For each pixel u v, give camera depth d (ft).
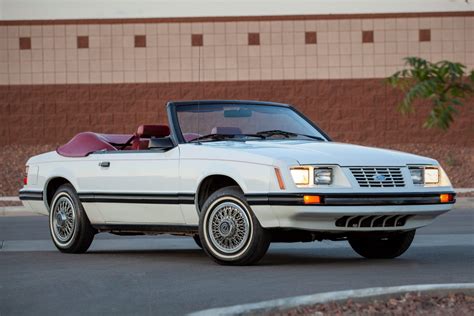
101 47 97.81
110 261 36.96
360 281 29.30
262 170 32.89
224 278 30.53
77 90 97.86
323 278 30.09
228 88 97.81
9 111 97.86
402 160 34.19
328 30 98.12
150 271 33.06
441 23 98.17
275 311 22.94
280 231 33.86
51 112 97.91
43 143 97.71
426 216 34.45
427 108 98.37
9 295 27.86
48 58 97.86
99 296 27.25
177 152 35.99
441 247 41.73
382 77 98.17
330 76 98.32
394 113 98.22
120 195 37.86
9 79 97.96
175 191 35.73
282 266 33.96
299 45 98.07
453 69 32.48
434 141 98.58
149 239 48.60
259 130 38.24
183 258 37.91
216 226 34.22
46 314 24.47
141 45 97.71
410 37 98.17
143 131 39.34
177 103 37.70
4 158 93.40
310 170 32.53
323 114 98.17
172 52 97.66
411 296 24.79
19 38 97.91
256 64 97.91
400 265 34.22
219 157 34.35
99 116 97.81
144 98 97.81
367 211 32.65
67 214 40.63
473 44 98.22
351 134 98.37
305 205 32.04
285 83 98.07
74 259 38.04
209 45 97.81
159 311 24.47
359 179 32.89
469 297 24.89
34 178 42.70
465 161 93.04
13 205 74.08
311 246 43.29
